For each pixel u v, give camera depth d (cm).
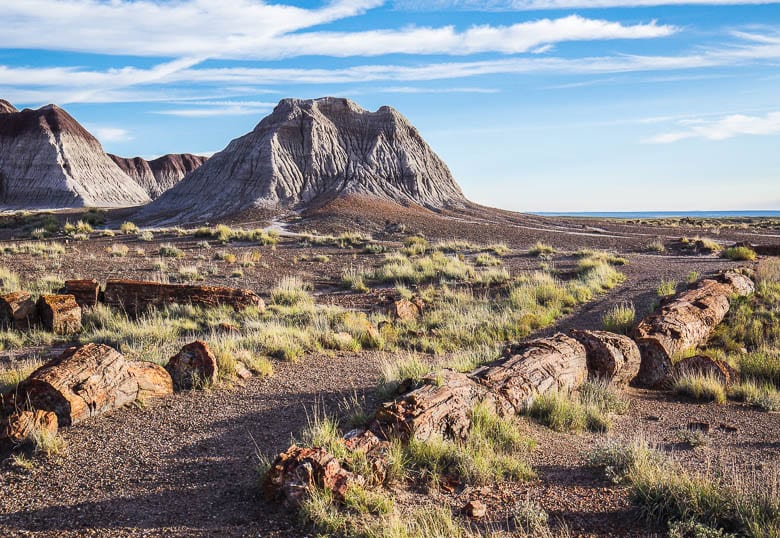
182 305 1484
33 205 11269
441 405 620
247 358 942
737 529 442
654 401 886
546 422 716
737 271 1914
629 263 2608
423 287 2023
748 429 740
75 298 1455
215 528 431
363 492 465
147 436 625
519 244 3772
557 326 1448
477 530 438
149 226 5528
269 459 557
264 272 2309
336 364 1019
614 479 532
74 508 465
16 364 980
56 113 13250
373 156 7056
